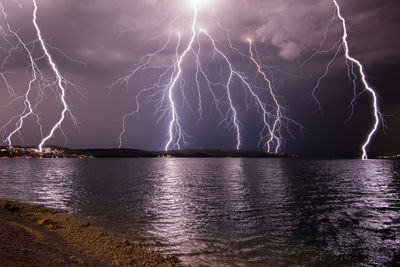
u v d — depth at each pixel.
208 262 7.41
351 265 7.48
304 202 17.44
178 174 44.34
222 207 15.41
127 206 15.38
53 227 9.29
